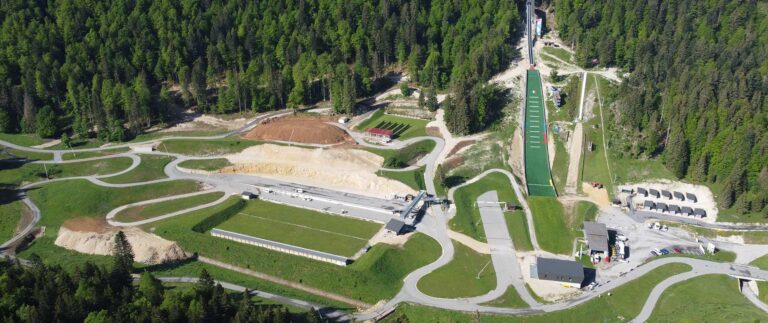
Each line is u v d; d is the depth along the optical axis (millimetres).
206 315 151875
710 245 197375
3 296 152125
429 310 171625
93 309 153375
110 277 170625
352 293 182125
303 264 191375
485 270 189500
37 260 172125
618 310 170000
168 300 154250
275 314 154125
